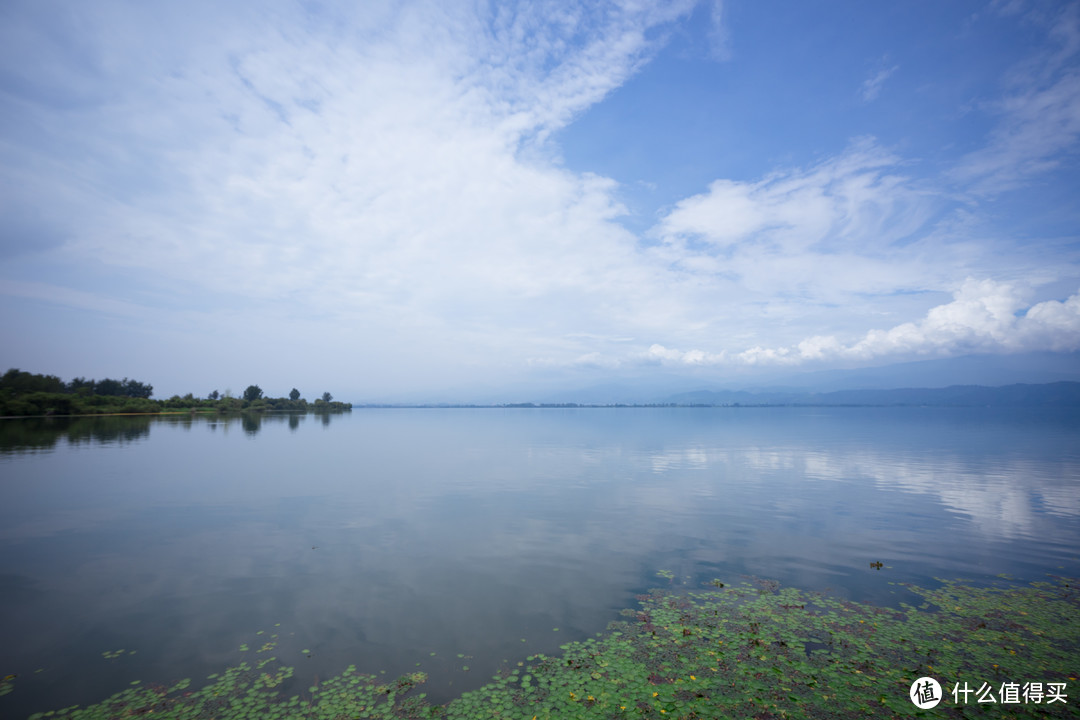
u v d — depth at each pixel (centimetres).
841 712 745
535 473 3105
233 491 2469
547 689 805
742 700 777
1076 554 1491
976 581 1277
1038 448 4425
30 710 743
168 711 743
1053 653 918
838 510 2066
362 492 2458
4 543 1588
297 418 12975
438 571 1345
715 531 1752
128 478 2836
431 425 10281
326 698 776
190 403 14550
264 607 1112
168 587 1230
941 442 5041
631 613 1091
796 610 1105
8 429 6391
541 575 1320
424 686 812
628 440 5734
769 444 5034
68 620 1046
